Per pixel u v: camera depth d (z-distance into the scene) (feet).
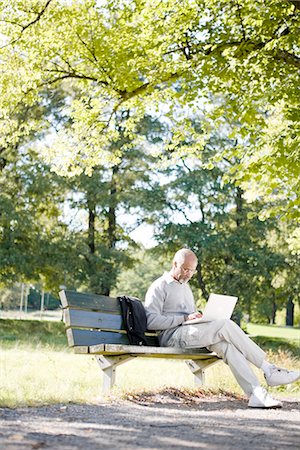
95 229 118.93
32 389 22.93
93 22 45.01
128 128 50.11
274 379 24.03
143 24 42.63
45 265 106.93
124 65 43.55
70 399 21.67
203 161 104.63
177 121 46.91
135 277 249.14
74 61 47.09
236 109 38.58
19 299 235.40
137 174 107.14
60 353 51.75
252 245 111.24
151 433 16.12
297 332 135.03
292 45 40.19
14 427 15.87
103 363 24.25
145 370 36.91
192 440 15.35
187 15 41.22
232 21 40.37
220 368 30.27
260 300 116.06
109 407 20.83
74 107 49.55
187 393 25.81
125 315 25.88
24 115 97.76
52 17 45.16
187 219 109.70
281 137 37.47
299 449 14.66
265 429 17.63
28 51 46.03
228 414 20.68
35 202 107.55
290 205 37.88
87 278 109.19
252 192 41.98
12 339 83.82
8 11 45.73
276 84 38.60
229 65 39.29
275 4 38.45
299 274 113.60
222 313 24.99
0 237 105.60
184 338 25.16
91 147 49.08
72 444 14.05
